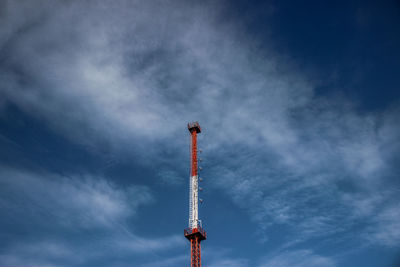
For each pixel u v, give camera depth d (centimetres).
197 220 16088
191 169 17612
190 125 18950
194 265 15075
